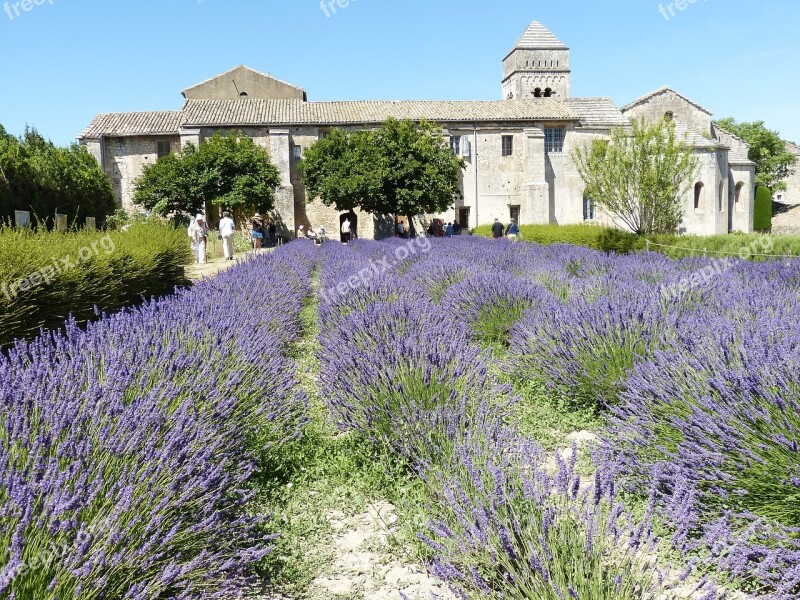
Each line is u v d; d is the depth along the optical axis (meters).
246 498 2.85
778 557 2.39
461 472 2.97
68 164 27.34
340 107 44.84
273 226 40.09
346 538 3.19
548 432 4.52
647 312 5.17
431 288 10.07
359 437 4.20
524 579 2.17
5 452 2.25
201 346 4.21
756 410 2.96
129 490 2.21
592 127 44.66
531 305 7.32
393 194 36.31
